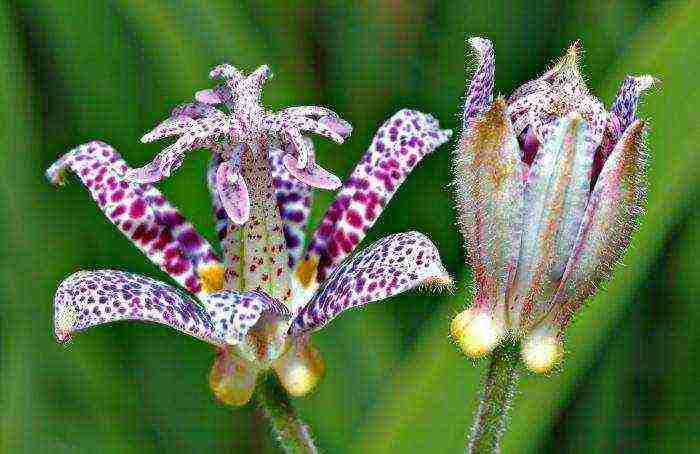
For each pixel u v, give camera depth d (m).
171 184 0.28
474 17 0.31
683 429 0.28
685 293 0.29
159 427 0.28
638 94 0.24
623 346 0.29
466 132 0.24
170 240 0.25
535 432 0.26
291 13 0.31
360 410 0.28
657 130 0.27
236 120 0.24
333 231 0.25
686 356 0.29
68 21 0.29
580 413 0.29
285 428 0.24
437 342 0.27
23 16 0.29
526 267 0.24
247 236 0.25
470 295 0.26
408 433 0.26
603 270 0.24
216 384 0.24
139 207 0.25
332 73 0.31
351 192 0.25
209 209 0.28
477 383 0.27
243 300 0.23
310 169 0.24
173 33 0.28
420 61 0.31
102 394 0.28
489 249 0.24
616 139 0.24
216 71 0.24
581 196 0.24
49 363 0.28
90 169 0.25
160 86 0.28
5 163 0.28
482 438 0.24
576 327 0.26
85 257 0.29
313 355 0.24
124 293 0.23
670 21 0.27
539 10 0.31
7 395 0.28
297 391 0.24
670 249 0.29
